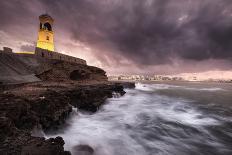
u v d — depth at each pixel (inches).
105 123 593.0
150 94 1769.2
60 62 1512.1
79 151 347.3
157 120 654.5
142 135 482.0
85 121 607.2
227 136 486.0
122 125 575.2
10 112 327.6
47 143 249.3
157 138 462.3
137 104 1064.2
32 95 507.5
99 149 371.9
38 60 1305.4
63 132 468.1
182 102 1206.3
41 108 441.1
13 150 219.6
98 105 801.6
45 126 419.8
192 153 377.7
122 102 1098.1
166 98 1448.1
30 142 247.8
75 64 1717.5
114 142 418.9
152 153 370.9
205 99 1407.5
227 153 380.8
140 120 650.8
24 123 347.9
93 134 466.0
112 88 1289.4
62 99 568.1
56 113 470.6
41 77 1187.9
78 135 449.1
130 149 386.6
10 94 449.4
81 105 735.7
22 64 1091.9
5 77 747.4
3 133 252.1
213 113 814.5
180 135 490.3
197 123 617.0
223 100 1346.0
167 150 390.0
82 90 818.8
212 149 401.4
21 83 763.4
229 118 703.7
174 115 753.0
